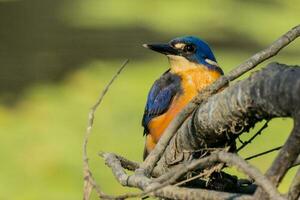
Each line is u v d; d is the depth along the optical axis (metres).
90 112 4.19
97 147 16.08
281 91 3.38
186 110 4.14
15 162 15.30
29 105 19.00
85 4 30.72
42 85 20.78
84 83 20.81
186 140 4.27
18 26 28.17
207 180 4.37
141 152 16.12
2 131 16.84
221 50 25.58
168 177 3.60
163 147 4.15
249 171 3.20
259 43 26.41
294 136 3.28
